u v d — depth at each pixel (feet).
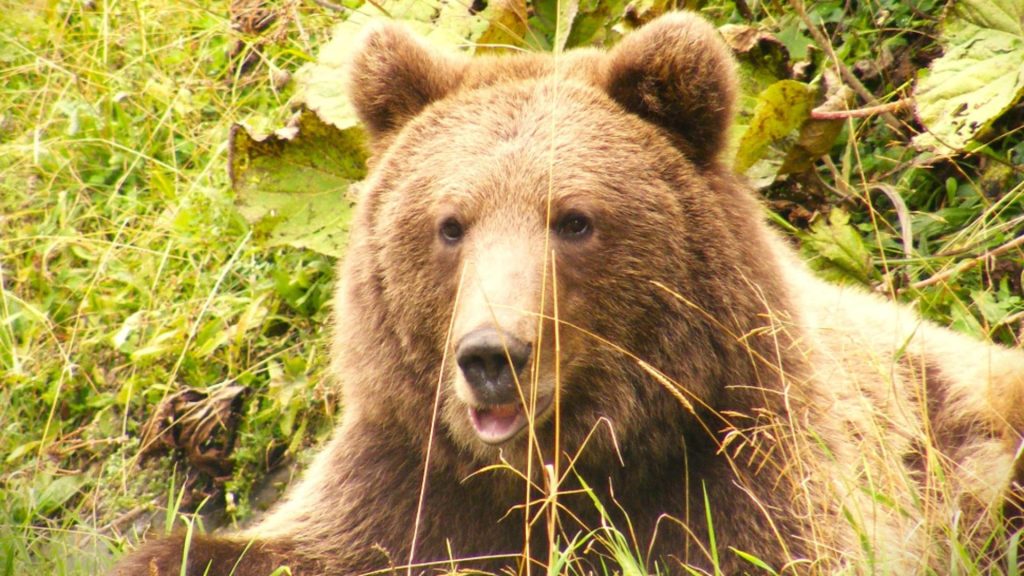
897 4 43.65
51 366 42.39
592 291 27.17
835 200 40.55
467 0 42.39
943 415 33.94
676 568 27.48
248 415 39.96
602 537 27.73
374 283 28.81
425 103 30.55
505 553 28.45
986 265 37.70
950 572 26.68
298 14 46.88
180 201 44.32
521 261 26.27
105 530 38.47
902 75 42.32
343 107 39.75
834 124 38.27
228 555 29.19
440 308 27.61
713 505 27.45
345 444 30.09
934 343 35.09
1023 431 31.76
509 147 27.73
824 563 26.71
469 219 27.22
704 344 27.25
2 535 33.91
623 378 27.37
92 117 48.06
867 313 35.09
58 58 49.96
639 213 27.27
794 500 27.12
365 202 29.60
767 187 39.63
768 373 27.71
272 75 46.50
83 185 46.57
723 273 27.40
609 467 27.86
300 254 42.16
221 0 51.34
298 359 39.78
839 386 30.45
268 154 39.93
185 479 39.73
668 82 28.22
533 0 42.24
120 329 42.24
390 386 28.58
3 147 47.42
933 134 38.09
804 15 40.73
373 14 42.50
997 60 38.29
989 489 30.30
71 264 45.42
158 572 28.53
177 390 40.83
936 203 41.16
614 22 41.70
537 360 25.68
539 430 27.55
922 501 28.94
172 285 43.14
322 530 29.76
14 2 51.55
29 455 40.96
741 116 39.70
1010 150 39.81
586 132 27.96
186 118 47.85
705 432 27.84
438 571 28.63
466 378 25.17
